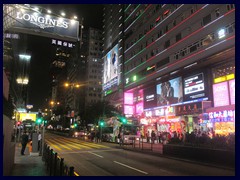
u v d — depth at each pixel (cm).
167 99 4003
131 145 3097
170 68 3994
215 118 2580
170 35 4141
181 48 3784
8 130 998
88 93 11375
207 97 3117
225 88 2800
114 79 7300
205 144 1537
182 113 3406
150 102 4584
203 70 3250
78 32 1333
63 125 12606
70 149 2630
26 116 3722
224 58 2875
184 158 1664
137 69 5303
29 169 1219
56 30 1275
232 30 2820
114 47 7519
